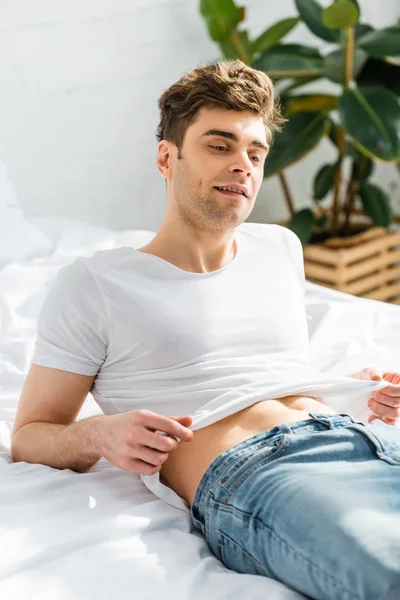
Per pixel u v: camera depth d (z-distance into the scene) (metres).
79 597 0.96
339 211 3.31
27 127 2.59
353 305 1.94
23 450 1.25
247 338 1.29
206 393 1.22
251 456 1.08
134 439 1.09
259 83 1.29
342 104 2.68
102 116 2.73
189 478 1.16
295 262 1.46
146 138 2.86
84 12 2.61
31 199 2.65
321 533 0.94
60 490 1.18
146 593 0.97
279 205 3.29
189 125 1.26
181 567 1.03
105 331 1.22
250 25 3.05
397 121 2.62
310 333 1.80
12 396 1.51
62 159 2.68
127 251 1.27
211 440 1.16
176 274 1.27
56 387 1.24
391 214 2.95
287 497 1.00
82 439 1.17
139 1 2.72
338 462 1.07
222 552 1.07
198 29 2.89
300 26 3.18
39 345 1.25
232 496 1.05
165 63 2.84
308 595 0.97
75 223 2.39
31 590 0.96
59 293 1.23
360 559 0.90
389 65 2.88
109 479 1.24
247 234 1.41
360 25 2.89
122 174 2.83
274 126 1.36
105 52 2.69
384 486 1.02
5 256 2.08
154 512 1.14
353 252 2.88
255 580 1.00
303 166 3.33
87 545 1.05
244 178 1.26
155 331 1.22
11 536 1.05
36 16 2.52
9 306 1.80
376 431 1.12
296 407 1.21
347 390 1.27
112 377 1.25
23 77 2.55
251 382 1.23
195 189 1.26
